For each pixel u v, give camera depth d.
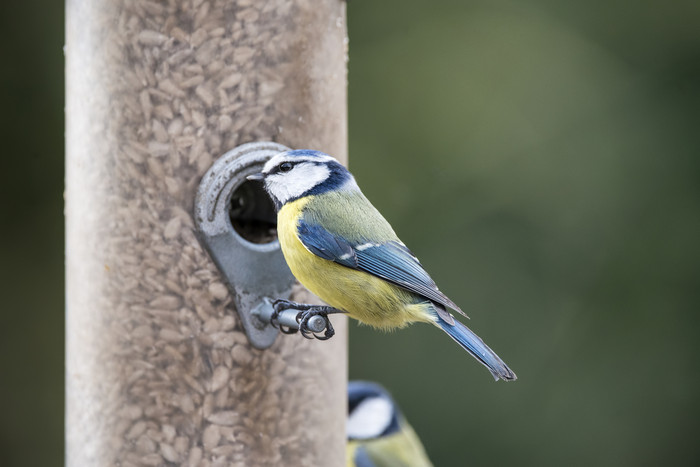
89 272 6.93
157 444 6.80
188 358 6.78
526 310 12.70
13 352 11.88
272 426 6.95
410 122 13.19
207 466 6.80
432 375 12.66
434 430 12.58
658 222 12.91
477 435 12.54
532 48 13.28
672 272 12.79
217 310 6.77
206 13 6.77
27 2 12.24
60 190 12.13
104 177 6.86
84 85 6.93
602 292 12.77
